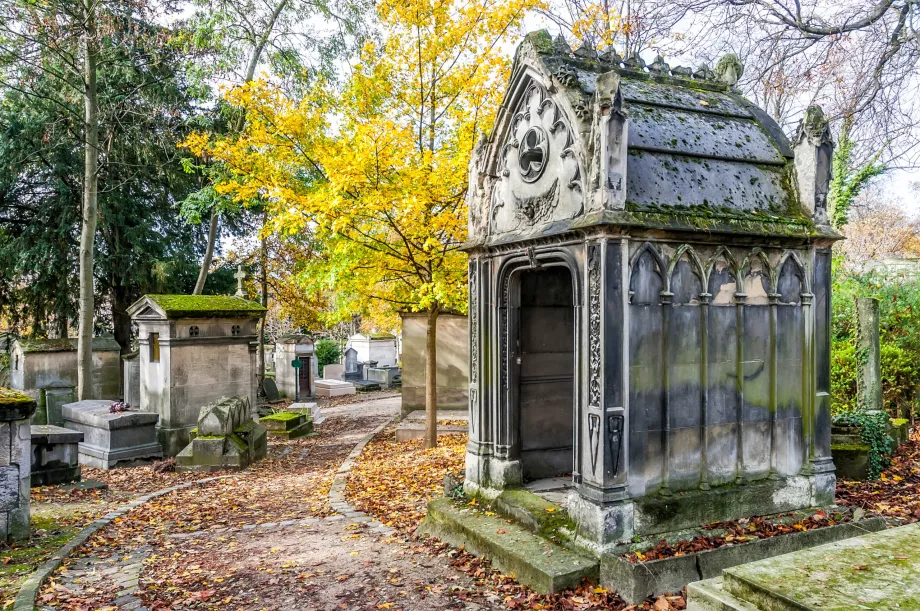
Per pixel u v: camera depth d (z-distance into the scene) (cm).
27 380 1902
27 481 719
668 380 546
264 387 2498
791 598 266
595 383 522
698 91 685
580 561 509
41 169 2289
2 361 2225
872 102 1023
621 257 520
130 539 742
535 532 581
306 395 2617
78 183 2253
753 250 588
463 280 1086
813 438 615
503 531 591
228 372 1540
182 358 1445
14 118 2125
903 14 945
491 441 701
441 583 538
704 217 553
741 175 608
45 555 657
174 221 2525
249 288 2589
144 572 609
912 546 329
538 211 619
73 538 726
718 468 575
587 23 1102
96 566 633
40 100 2102
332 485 990
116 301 2492
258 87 1020
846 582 283
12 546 694
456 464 1015
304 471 1195
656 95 637
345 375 3195
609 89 511
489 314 699
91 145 1598
